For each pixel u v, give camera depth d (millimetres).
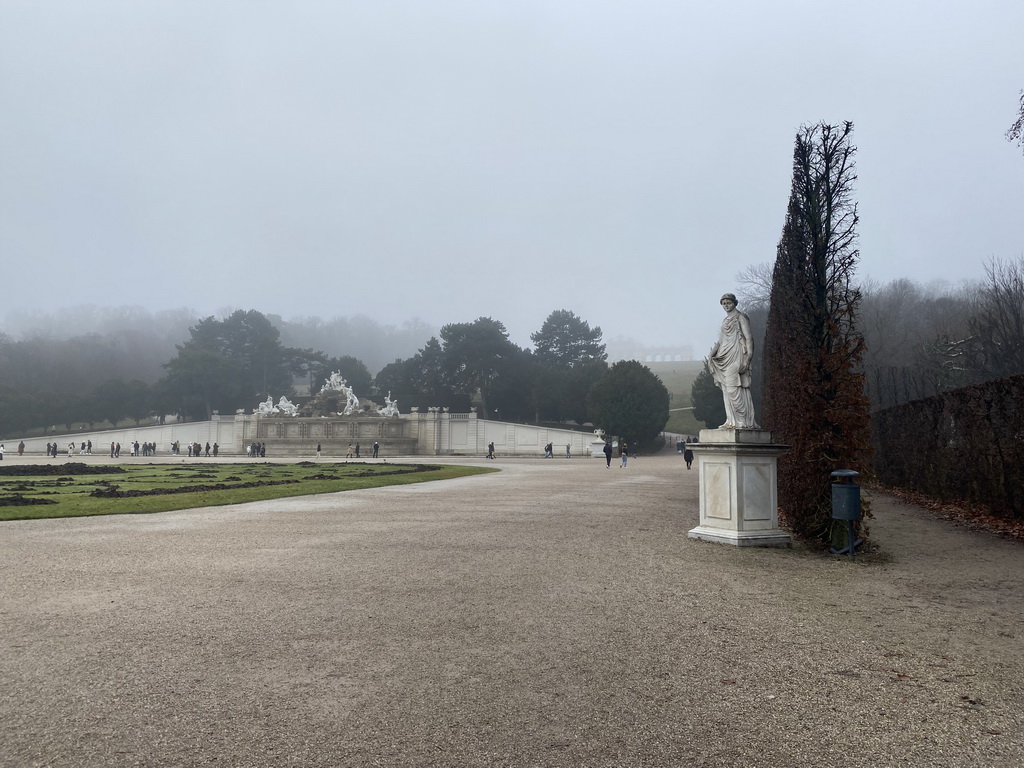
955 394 19281
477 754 4172
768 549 12227
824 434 12922
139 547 11953
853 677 5566
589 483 30172
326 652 6121
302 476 34656
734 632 6848
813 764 4078
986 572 10266
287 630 6812
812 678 5535
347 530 14273
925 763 4090
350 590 8625
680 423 121188
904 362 66750
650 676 5559
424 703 4961
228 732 4457
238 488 25656
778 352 19766
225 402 124688
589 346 138750
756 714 4809
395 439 92438
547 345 138875
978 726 4629
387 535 13531
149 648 6211
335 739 4367
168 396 119250
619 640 6543
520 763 4062
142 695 5086
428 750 4227
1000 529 15242
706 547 12234
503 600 8141
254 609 7648
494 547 12062
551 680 5449
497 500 21453
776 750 4258
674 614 7551
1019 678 5562
